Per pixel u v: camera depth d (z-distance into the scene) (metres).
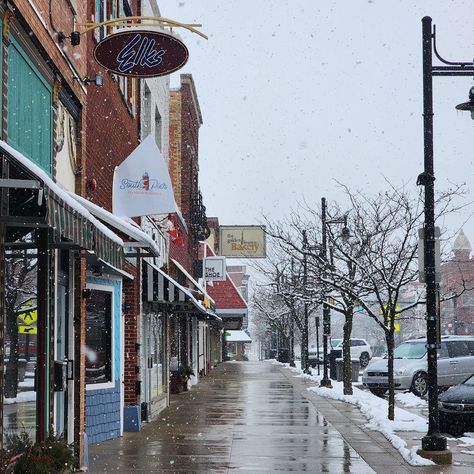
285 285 37.97
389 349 18.91
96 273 15.05
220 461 13.30
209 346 51.00
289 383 35.72
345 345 27.44
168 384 24.00
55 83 11.70
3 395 8.85
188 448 14.85
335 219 30.75
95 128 14.92
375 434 16.97
